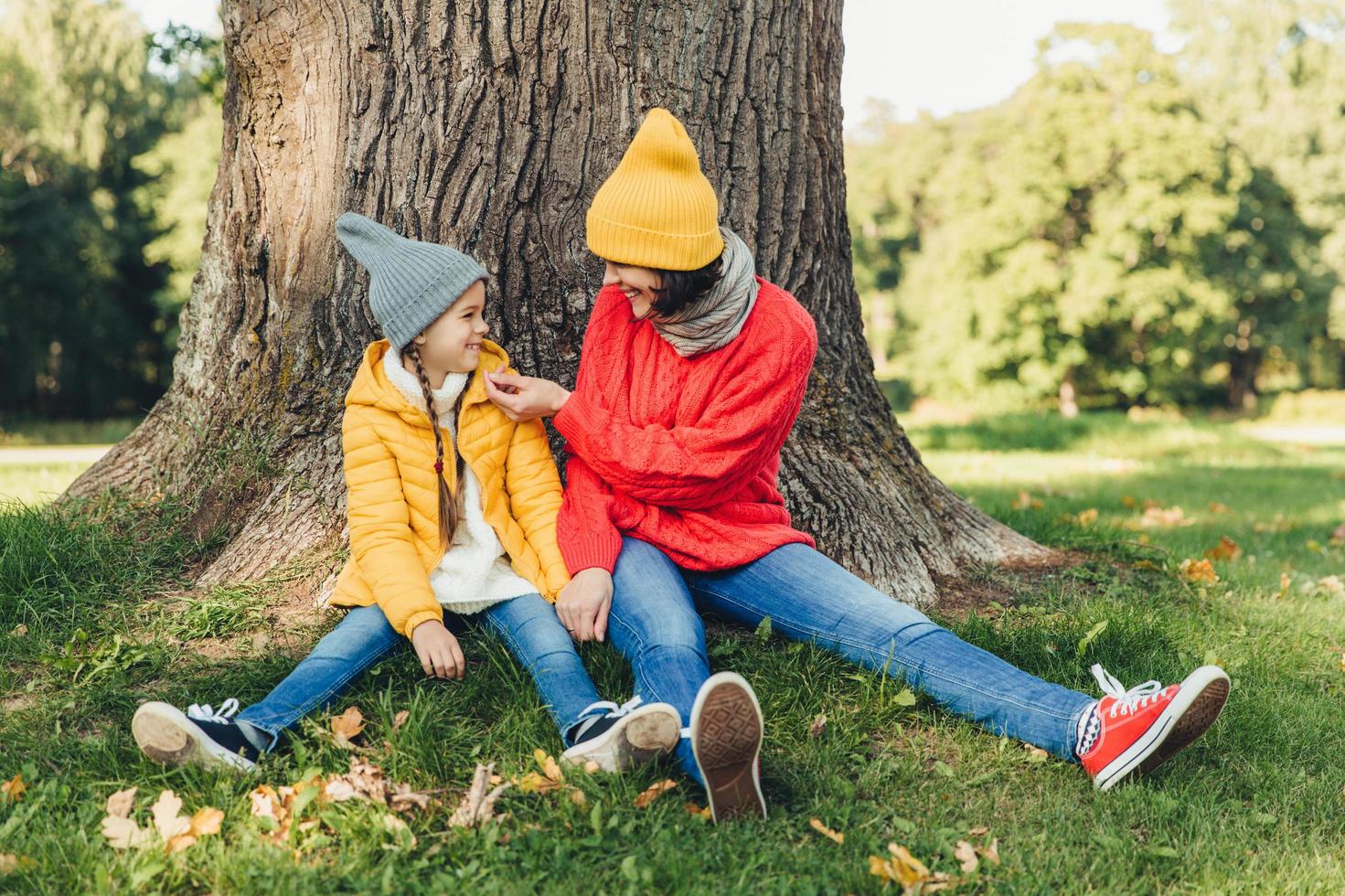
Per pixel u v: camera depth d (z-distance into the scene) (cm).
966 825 204
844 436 339
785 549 247
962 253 2884
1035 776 221
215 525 311
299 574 287
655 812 198
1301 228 3228
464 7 289
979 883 184
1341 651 317
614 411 250
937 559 339
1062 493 776
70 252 2881
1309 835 206
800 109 323
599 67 294
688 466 238
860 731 233
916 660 232
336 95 301
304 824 193
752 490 259
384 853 185
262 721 213
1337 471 1041
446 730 221
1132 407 3177
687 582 256
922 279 3456
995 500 706
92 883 176
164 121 3166
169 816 190
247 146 318
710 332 238
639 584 234
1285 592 395
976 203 2903
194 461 323
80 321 2994
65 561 290
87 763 212
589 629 234
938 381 3045
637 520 247
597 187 298
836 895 178
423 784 207
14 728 224
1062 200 2750
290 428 311
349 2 296
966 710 230
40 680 246
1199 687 201
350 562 250
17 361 2983
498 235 295
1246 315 3309
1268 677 287
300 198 310
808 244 331
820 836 197
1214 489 830
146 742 202
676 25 299
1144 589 354
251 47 310
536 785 203
